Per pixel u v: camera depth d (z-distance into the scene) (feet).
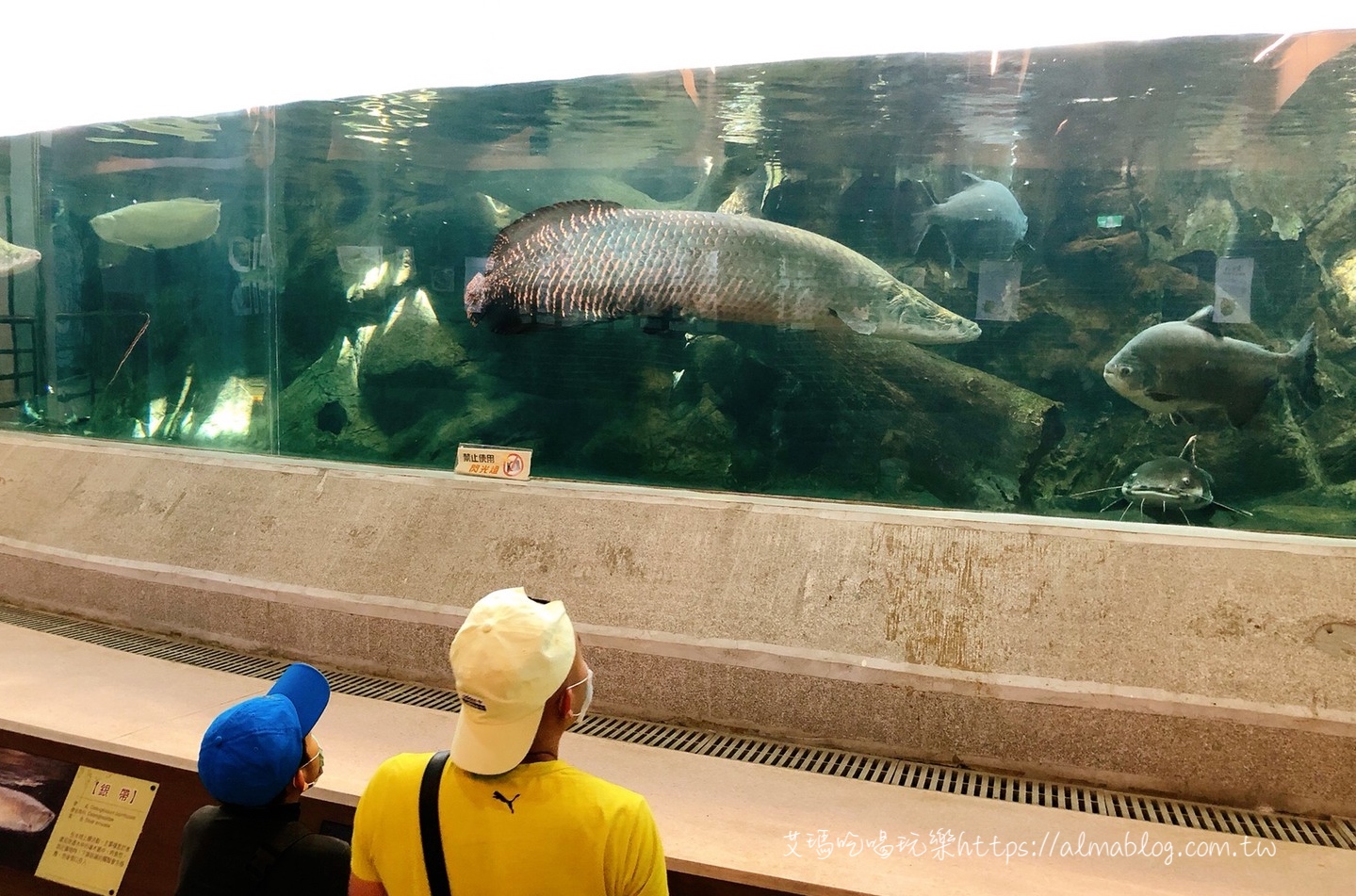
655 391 14.92
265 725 6.14
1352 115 12.23
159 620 14.79
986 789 9.47
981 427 13.78
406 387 17.34
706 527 12.34
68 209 21.47
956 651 10.19
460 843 5.14
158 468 16.67
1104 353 13.69
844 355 13.92
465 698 5.18
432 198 18.11
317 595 13.34
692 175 16.51
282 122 18.97
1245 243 13.14
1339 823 8.64
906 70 13.80
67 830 9.38
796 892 7.25
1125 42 12.66
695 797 8.92
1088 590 10.26
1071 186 13.76
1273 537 10.42
